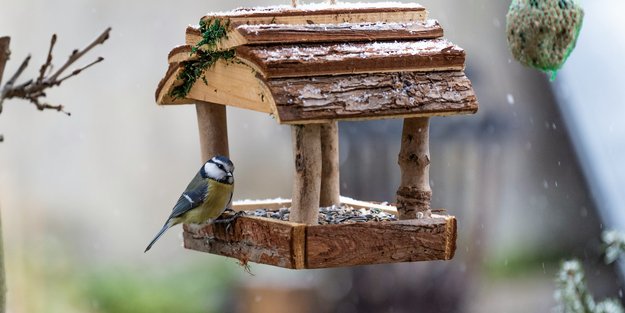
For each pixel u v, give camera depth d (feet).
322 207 25.86
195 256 54.60
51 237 57.72
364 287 45.83
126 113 60.44
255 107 20.88
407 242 21.43
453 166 45.68
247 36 20.56
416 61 20.81
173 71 23.88
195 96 23.90
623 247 25.55
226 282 50.29
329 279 46.32
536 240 55.93
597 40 54.85
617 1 55.83
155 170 60.34
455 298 46.19
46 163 59.47
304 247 20.67
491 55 55.67
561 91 54.13
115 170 60.08
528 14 20.90
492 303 49.52
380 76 20.57
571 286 24.26
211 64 22.72
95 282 52.60
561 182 55.26
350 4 22.97
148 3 60.54
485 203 46.50
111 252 57.72
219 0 60.29
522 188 55.16
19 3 58.95
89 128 60.13
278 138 59.98
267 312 45.47
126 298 50.60
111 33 60.08
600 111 53.98
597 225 54.75
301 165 21.35
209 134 24.66
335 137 26.02
